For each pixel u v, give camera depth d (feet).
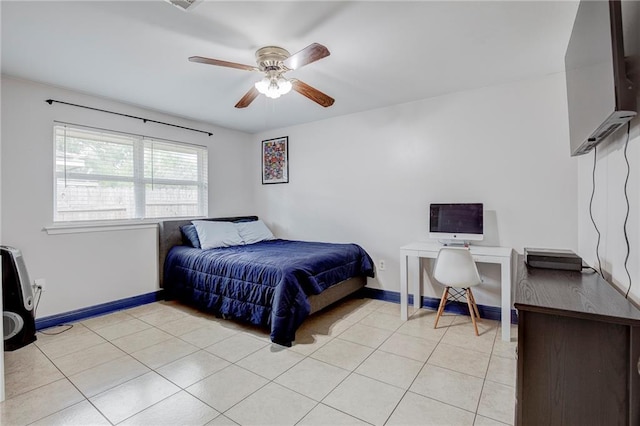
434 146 10.78
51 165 9.45
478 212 9.58
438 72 8.69
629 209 4.77
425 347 8.02
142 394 6.06
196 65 8.11
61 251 9.61
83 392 6.12
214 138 14.11
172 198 12.67
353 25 6.36
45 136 9.33
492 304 9.99
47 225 9.37
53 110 9.47
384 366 7.08
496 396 5.97
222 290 9.61
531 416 3.78
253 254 10.25
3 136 8.61
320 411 5.57
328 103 8.54
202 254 10.81
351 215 12.70
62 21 6.15
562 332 3.67
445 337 8.61
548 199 9.03
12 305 7.84
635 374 3.40
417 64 8.16
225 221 14.06
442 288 10.78
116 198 11.00
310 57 6.23
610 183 5.73
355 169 12.54
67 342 8.32
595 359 3.55
